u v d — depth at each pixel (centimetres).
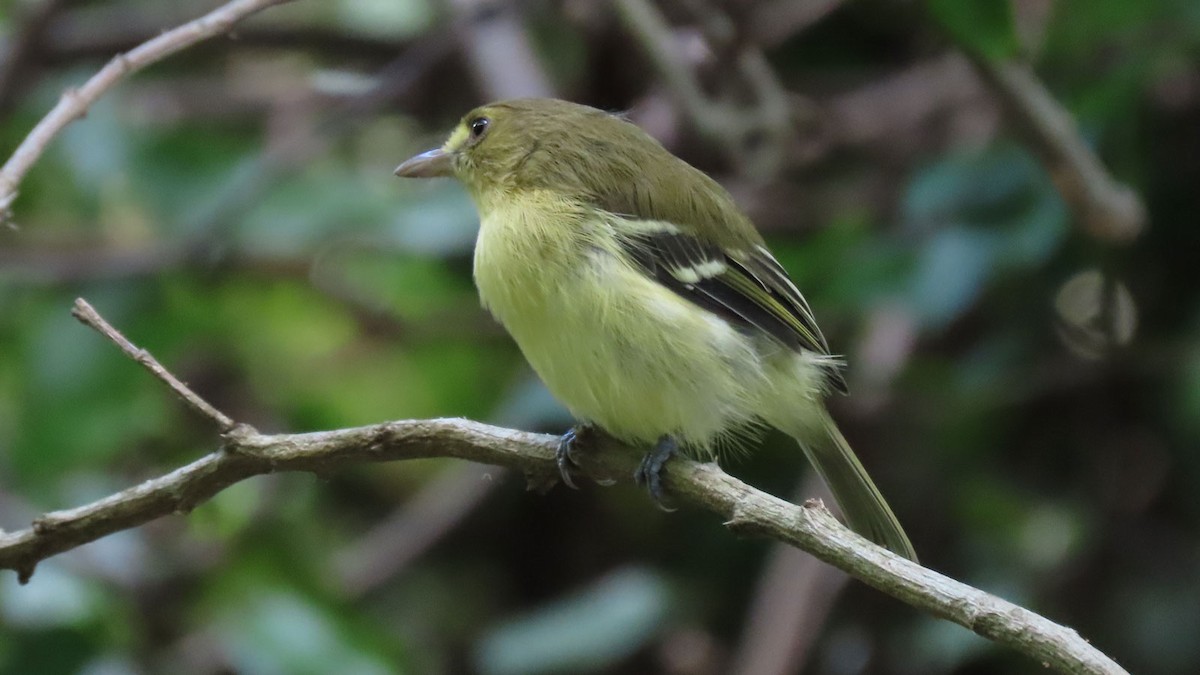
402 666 955
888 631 1027
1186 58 995
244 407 1159
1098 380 1021
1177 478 1012
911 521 1034
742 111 1130
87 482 1027
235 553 973
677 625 1055
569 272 725
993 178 966
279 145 1127
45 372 1027
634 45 1099
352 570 1072
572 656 962
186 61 1265
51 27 1109
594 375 724
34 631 889
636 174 779
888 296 962
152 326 1073
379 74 1241
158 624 953
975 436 1038
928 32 1115
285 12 1295
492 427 638
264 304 1178
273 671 908
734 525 567
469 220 1041
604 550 1125
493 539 1145
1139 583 996
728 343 738
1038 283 1027
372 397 1173
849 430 1045
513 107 816
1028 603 998
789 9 1173
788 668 948
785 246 1048
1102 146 1006
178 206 1088
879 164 1098
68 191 1146
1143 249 1026
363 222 1078
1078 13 970
